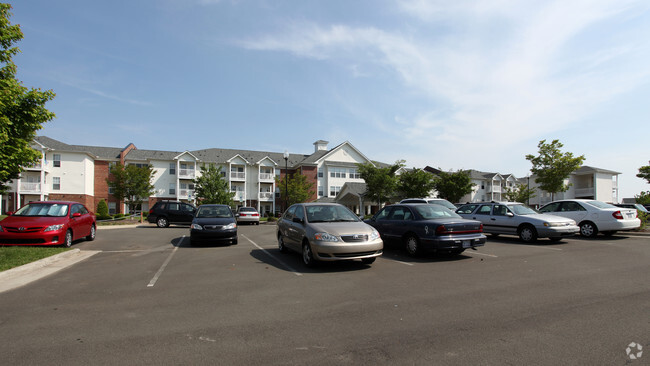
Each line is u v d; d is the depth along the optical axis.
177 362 3.42
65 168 39.41
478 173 59.19
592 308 4.96
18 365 3.33
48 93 10.94
